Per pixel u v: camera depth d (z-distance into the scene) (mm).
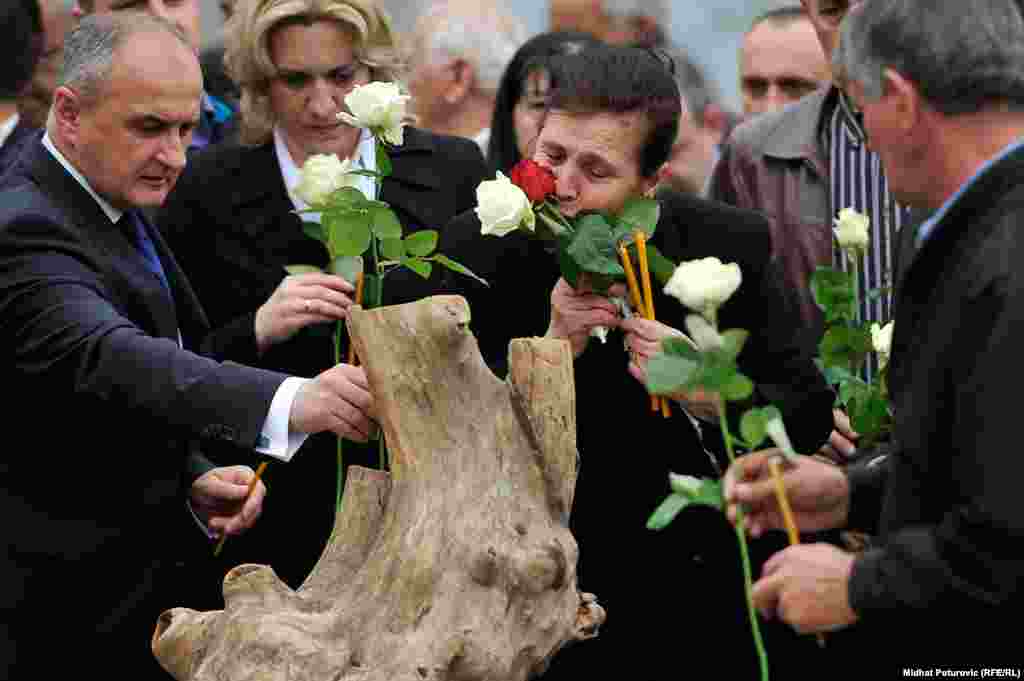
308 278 6703
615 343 6602
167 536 6672
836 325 6613
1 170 8234
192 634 5668
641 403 6629
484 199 5828
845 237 6602
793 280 8266
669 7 13812
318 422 5953
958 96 4816
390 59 7719
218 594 7059
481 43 10281
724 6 14359
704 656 6734
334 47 7527
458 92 10289
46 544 6359
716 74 14273
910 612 4727
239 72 7660
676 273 5051
